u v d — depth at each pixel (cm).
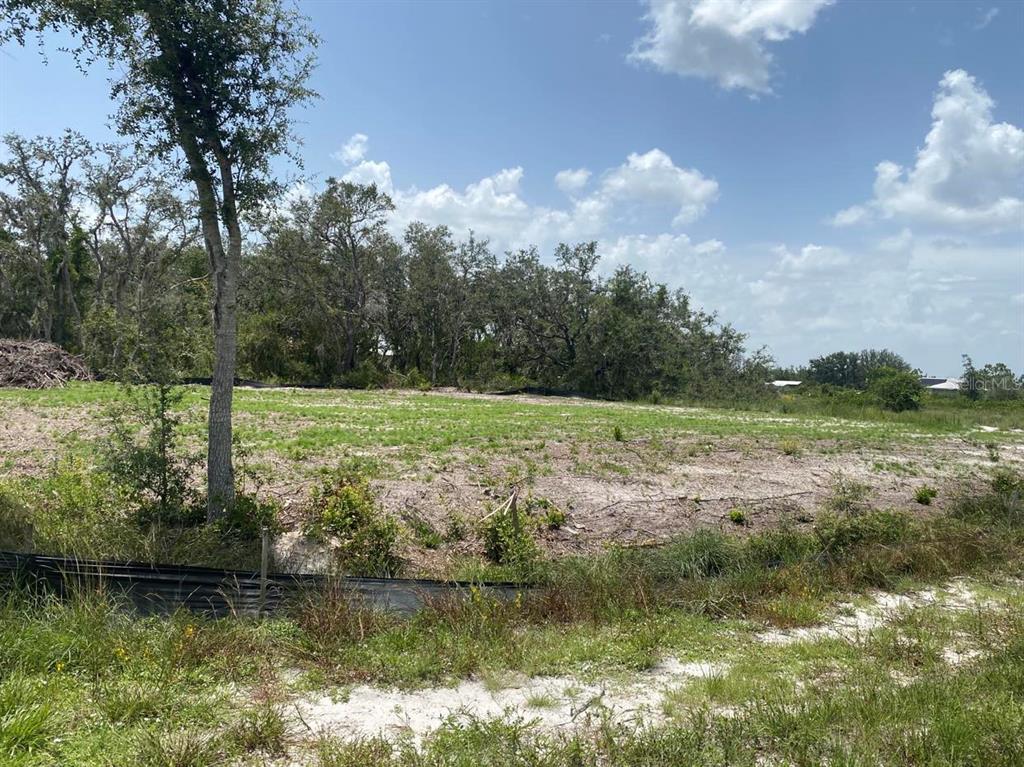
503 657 674
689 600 914
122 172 4478
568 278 5388
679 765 466
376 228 5344
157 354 1201
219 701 539
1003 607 915
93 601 689
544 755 468
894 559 1115
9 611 650
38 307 4759
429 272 5641
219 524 1088
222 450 1145
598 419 2888
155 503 1141
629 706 582
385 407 3020
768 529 1395
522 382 5362
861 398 4319
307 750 477
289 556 1040
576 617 834
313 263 5250
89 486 1217
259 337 4969
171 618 686
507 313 5662
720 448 2181
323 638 685
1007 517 1473
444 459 1716
